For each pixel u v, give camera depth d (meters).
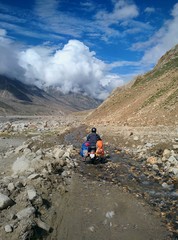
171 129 30.09
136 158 19.97
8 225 8.25
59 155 18.59
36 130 50.75
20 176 12.41
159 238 8.94
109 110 63.94
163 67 64.38
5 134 44.75
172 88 43.72
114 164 17.98
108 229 9.38
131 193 12.66
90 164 17.89
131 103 53.31
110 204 11.21
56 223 9.35
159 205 11.41
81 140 31.84
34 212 9.20
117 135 29.38
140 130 31.28
